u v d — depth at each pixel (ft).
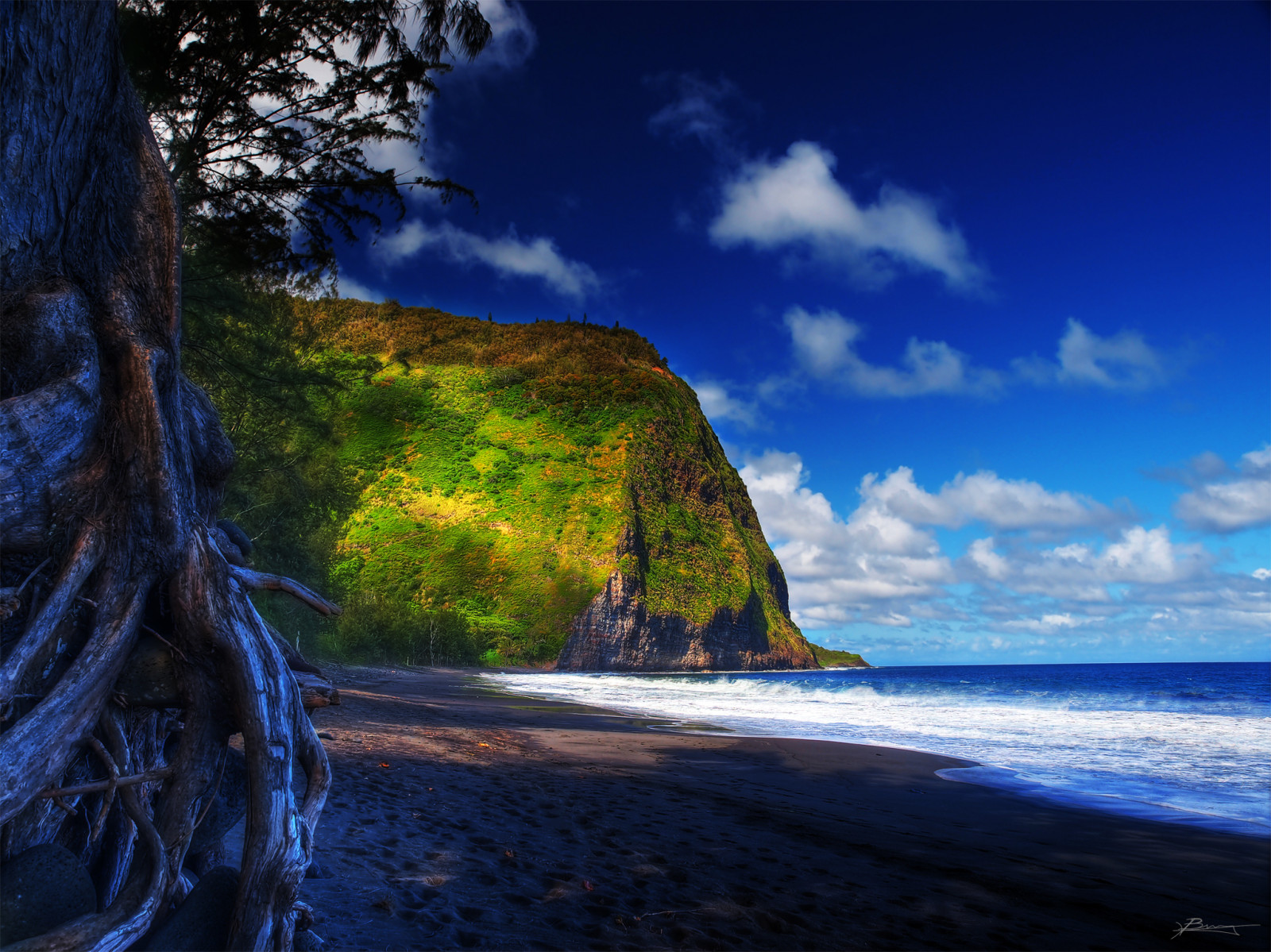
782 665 515.50
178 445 8.02
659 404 542.98
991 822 24.56
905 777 33.53
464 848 15.76
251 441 52.65
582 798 24.30
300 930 9.17
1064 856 20.36
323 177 21.68
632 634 394.93
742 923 12.98
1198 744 45.19
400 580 384.27
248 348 39.86
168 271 8.21
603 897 13.50
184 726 7.43
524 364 584.81
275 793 7.30
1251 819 25.11
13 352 6.95
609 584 391.86
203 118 19.88
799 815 24.27
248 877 7.02
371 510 428.15
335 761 25.22
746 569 521.24
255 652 7.60
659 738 48.19
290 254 24.31
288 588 9.27
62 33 7.13
